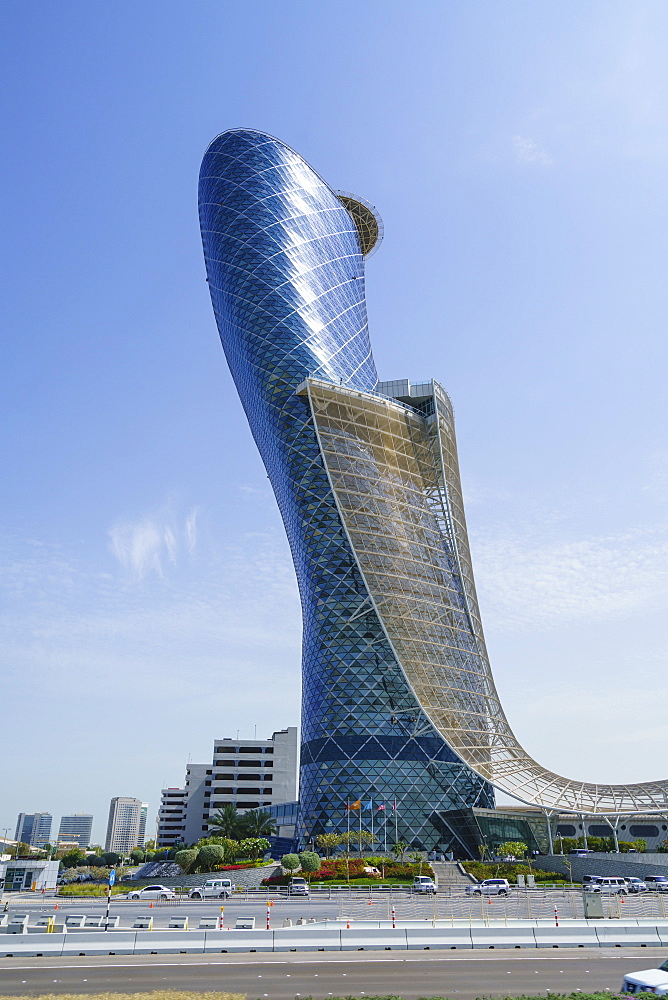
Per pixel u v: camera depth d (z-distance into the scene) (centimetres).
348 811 10144
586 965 3462
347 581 11544
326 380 12775
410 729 10800
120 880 9519
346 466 11988
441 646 11569
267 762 18900
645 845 10525
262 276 13500
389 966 3441
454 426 14012
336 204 16025
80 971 3325
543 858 8994
